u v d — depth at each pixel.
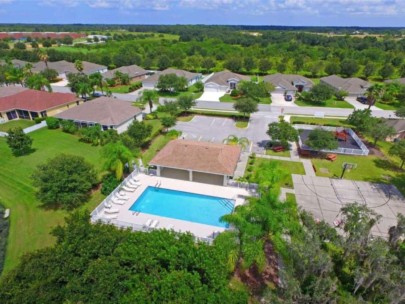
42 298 14.38
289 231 19.73
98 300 14.42
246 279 20.66
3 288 14.62
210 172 31.75
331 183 33.81
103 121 47.03
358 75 94.88
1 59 102.31
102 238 17.42
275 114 59.47
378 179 34.78
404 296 15.80
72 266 15.72
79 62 78.56
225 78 78.81
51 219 27.39
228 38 168.75
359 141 43.59
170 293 14.34
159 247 16.91
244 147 42.09
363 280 17.88
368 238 20.00
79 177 28.08
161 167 35.41
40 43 149.12
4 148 42.28
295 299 16.19
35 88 67.38
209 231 25.86
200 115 57.88
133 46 132.75
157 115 57.31
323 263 16.84
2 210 28.41
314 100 68.25
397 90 67.12
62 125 48.94
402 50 124.31
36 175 27.45
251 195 30.75
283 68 98.81
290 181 34.09
